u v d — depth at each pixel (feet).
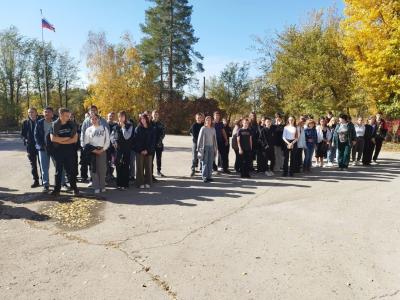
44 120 29.07
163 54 136.87
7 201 26.05
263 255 16.52
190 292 13.23
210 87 170.71
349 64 77.66
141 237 18.72
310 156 39.78
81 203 25.31
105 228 20.12
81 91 183.01
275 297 12.91
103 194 28.27
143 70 130.11
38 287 13.61
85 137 28.60
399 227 20.54
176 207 24.48
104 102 123.85
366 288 13.58
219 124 38.17
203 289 13.46
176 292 13.23
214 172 38.88
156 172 39.34
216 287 13.60
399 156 55.62
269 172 37.73
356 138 43.73
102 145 28.53
